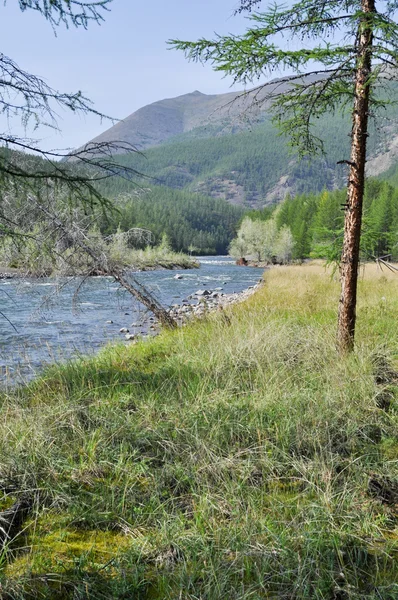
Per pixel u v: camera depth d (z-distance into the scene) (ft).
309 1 18.67
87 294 64.85
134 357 24.59
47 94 11.92
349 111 20.71
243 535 9.05
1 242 15.37
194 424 13.50
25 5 10.66
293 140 21.53
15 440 12.42
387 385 17.26
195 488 10.89
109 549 8.94
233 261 305.94
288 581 8.03
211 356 20.77
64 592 7.79
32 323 43.09
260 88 19.71
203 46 18.40
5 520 9.16
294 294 51.16
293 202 350.43
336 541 8.76
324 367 19.22
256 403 15.25
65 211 22.50
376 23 16.89
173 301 63.72
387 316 32.12
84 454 12.14
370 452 12.60
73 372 20.74
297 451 12.68
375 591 7.73
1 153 12.01
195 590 7.73
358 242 20.58
